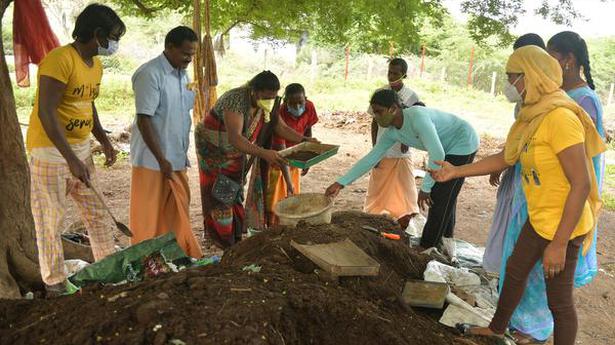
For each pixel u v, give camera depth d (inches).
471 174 147.2
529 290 145.7
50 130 141.9
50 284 154.1
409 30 282.0
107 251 173.0
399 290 152.8
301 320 111.7
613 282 207.8
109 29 147.8
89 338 91.9
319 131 550.0
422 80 981.8
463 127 195.6
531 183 127.8
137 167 182.7
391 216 237.9
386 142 189.3
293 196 184.7
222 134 197.8
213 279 112.7
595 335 167.5
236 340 91.4
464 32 1133.1
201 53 293.4
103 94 684.1
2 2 154.5
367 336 114.3
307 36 409.4
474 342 133.3
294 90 225.3
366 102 752.3
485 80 1159.0
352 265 134.9
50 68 141.6
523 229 132.8
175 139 183.6
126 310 98.3
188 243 189.0
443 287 152.5
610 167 432.5
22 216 158.7
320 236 154.9
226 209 204.2
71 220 254.7
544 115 121.0
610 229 277.6
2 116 151.9
